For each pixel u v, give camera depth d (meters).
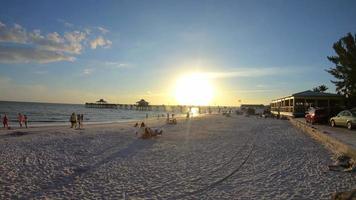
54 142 19.73
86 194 8.88
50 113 79.56
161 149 17.41
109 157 14.77
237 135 24.83
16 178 10.59
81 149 17.02
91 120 58.41
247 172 11.65
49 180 10.40
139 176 11.05
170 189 9.41
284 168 12.20
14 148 17.02
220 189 9.40
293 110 42.62
